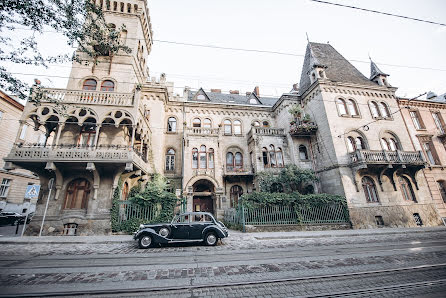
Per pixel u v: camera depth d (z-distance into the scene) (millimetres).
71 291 4676
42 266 6598
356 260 7039
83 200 13742
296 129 20344
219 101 27062
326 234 12617
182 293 4648
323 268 6238
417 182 18250
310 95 21562
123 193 15273
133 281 5316
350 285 4949
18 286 4992
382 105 21000
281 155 21578
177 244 10258
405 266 6246
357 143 18922
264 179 19234
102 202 13469
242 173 20406
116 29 18234
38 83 13102
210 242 9922
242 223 14414
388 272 5770
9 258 7633
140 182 17141
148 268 6391
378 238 11648
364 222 15938
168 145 21453
